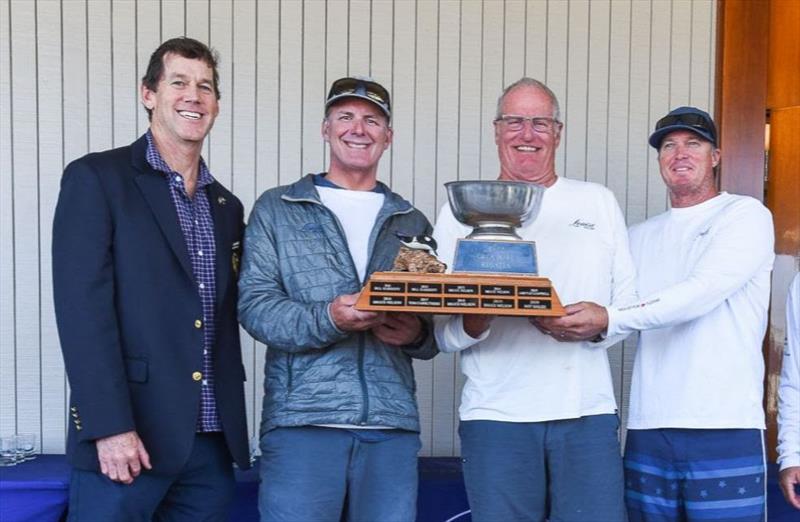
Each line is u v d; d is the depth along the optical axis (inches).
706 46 126.7
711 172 85.3
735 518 78.5
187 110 73.1
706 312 77.2
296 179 121.9
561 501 75.3
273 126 121.3
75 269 68.1
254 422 120.0
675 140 84.9
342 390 70.2
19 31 116.0
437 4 122.8
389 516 71.0
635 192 126.6
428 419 123.2
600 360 77.5
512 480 74.6
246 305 71.7
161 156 74.6
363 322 67.7
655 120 126.6
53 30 116.6
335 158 76.6
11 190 116.3
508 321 76.4
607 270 79.1
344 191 76.9
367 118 75.4
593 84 125.6
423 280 67.4
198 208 76.2
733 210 80.8
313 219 73.8
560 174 125.6
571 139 125.6
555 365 75.2
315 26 121.2
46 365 117.1
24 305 116.7
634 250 88.6
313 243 72.9
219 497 76.6
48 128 117.0
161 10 118.5
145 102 76.1
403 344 72.7
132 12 118.0
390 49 122.5
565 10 124.6
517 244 71.2
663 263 85.0
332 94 75.8
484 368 76.5
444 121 123.7
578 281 77.5
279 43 120.8
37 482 90.8
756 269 79.2
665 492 80.8
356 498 71.3
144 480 70.4
